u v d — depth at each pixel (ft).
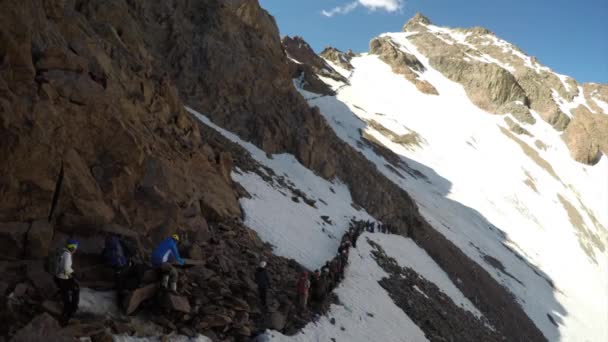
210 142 81.35
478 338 91.20
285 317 44.06
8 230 30.71
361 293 66.28
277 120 124.26
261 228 65.67
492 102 438.40
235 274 45.32
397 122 321.52
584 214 309.01
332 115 264.11
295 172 115.14
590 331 164.25
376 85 410.11
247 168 90.99
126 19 74.79
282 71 142.20
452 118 379.96
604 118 443.73
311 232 79.46
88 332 27.30
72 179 35.76
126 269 33.91
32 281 29.40
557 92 485.15
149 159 46.29
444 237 162.61
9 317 26.03
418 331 67.72
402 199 159.22
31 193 32.89
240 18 146.51
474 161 311.68
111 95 45.44
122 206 40.47
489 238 207.62
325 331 47.93
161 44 118.73
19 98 34.04
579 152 387.14
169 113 64.28
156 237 42.50
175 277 34.22
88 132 39.37
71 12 52.75
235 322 37.19
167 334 31.68
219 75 120.37
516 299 151.84
